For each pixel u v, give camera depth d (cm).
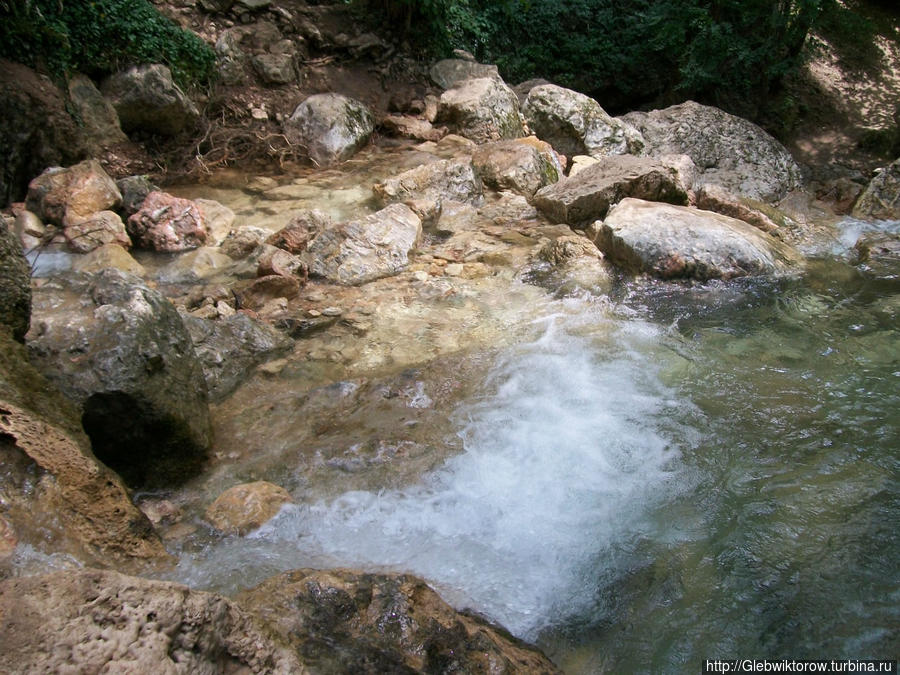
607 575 297
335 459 368
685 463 364
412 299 543
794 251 638
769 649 262
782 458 365
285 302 528
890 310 529
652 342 486
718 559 303
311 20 1016
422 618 232
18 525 237
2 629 158
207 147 836
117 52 776
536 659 245
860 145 1121
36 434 259
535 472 360
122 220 639
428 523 327
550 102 955
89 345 332
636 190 684
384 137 945
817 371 447
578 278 571
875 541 308
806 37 1184
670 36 1184
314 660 206
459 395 423
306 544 310
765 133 992
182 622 173
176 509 331
